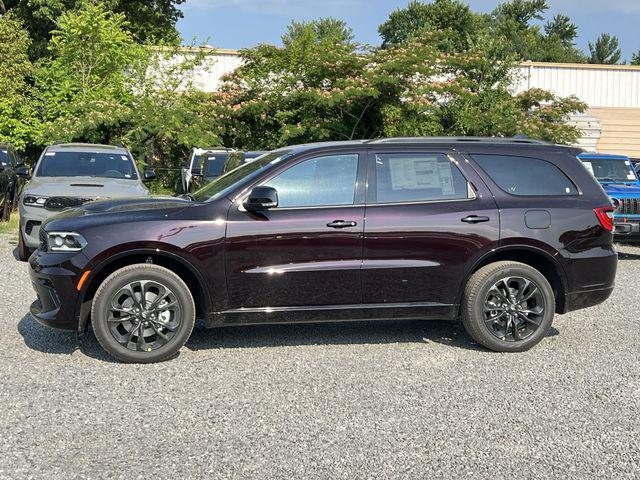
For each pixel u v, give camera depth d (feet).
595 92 110.63
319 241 20.21
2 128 71.72
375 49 78.59
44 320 19.65
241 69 81.41
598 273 21.93
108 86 78.89
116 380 17.99
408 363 19.94
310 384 17.92
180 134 73.00
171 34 120.67
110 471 12.82
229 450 13.83
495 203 21.33
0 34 76.69
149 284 19.51
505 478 12.80
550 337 23.30
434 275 20.85
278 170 20.61
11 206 52.95
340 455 13.66
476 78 83.46
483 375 18.92
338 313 20.62
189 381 18.02
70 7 102.22
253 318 20.26
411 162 21.30
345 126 78.13
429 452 13.87
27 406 16.02
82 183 36.24
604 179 47.98
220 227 19.85
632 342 22.70
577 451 14.02
